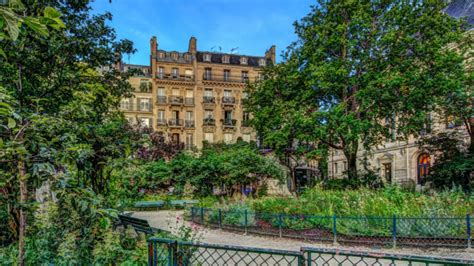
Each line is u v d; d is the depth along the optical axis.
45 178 2.28
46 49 5.28
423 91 12.77
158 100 37.62
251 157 19.41
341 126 13.34
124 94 10.41
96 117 5.98
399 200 9.61
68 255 3.62
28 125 2.59
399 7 14.45
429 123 15.96
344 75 13.84
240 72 41.03
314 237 8.27
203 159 20.47
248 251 2.46
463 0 21.81
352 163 16.61
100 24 7.47
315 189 13.62
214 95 39.72
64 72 6.06
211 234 9.41
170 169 19.31
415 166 24.67
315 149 15.95
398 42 13.78
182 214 13.83
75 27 6.78
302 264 2.29
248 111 19.73
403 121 14.54
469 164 13.73
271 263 5.78
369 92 13.41
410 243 7.38
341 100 16.31
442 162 15.67
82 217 3.93
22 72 4.88
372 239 7.78
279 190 22.91
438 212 8.34
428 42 13.55
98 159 4.66
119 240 4.30
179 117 38.34
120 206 6.54
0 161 2.39
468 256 6.51
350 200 10.21
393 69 13.84
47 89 5.48
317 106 16.25
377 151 28.89
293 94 16.70
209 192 20.05
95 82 7.90
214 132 39.06
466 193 10.98
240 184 20.19
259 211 10.33
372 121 15.05
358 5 14.70
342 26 14.29
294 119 14.30
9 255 3.81
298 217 8.88
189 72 39.44
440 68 13.16
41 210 4.38
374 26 14.84
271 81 17.09
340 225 8.25
